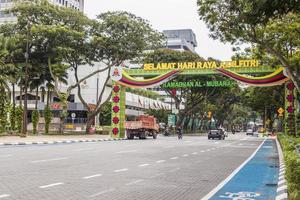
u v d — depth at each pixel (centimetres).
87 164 1848
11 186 1171
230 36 2939
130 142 4225
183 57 6569
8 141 3531
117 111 5103
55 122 7962
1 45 4994
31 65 5456
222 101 9962
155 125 5822
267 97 6338
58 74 5516
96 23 5575
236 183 1408
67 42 5462
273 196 1141
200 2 2873
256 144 4588
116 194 1106
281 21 2962
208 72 4503
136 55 5697
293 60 2933
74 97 8519
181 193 1164
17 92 8488
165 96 11925
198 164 2059
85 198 1029
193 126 10250
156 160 2184
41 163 1822
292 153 1074
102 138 4956
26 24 5481
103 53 5700
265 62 4081
